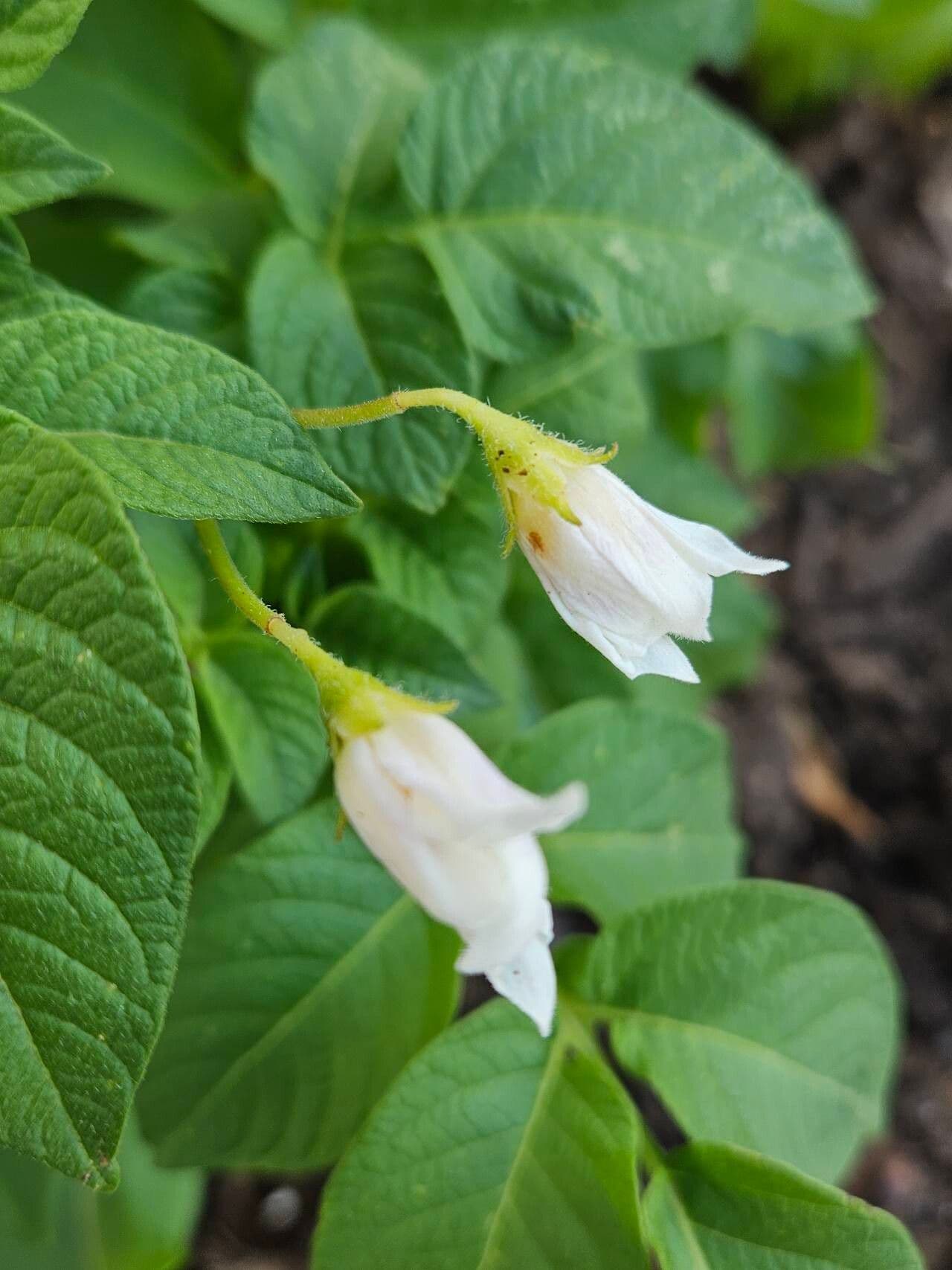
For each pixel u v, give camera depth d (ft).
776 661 1.43
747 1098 0.71
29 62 0.62
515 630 0.89
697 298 0.74
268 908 0.72
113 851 0.56
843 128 1.55
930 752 1.40
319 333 0.72
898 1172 1.23
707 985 0.72
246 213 0.79
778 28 1.36
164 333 0.60
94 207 0.84
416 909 0.73
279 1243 1.09
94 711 0.56
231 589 0.63
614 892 0.75
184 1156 0.71
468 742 0.62
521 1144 0.68
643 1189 0.75
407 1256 0.66
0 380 0.59
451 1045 0.68
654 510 0.65
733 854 0.78
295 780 0.70
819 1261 0.67
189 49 0.82
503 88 0.74
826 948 0.72
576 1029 0.71
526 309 0.74
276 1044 0.71
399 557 0.75
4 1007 0.57
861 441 1.18
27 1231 0.86
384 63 0.77
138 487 0.59
